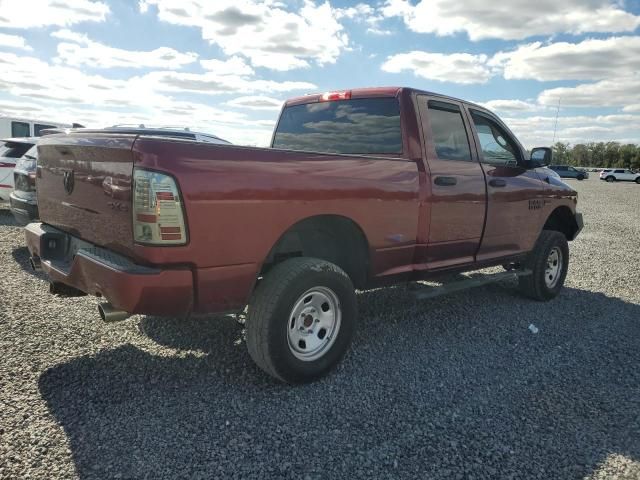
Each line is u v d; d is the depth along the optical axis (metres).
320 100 4.91
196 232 2.84
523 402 3.38
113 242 3.03
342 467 2.59
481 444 2.85
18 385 3.25
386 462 2.65
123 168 2.86
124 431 2.80
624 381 3.77
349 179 3.57
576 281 7.08
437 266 4.46
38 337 4.05
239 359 3.82
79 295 3.79
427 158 4.26
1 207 11.67
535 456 2.76
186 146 2.82
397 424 3.02
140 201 2.75
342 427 2.96
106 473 2.44
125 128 10.29
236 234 3.00
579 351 4.36
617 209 19.56
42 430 2.77
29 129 16.05
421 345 4.33
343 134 4.68
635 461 2.75
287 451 2.70
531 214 5.56
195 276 2.91
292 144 5.11
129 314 3.11
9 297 5.01
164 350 3.93
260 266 3.16
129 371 3.54
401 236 4.03
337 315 3.58
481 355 4.17
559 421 3.14
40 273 6.04
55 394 3.17
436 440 2.87
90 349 3.89
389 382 3.58
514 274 5.46
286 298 3.22
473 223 4.74
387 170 3.86
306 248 3.97
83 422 2.87
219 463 2.56
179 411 3.05
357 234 3.80
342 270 3.67
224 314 3.14
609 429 3.07
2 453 2.54
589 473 2.62
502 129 5.38
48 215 3.84
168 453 2.62
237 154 3.00
